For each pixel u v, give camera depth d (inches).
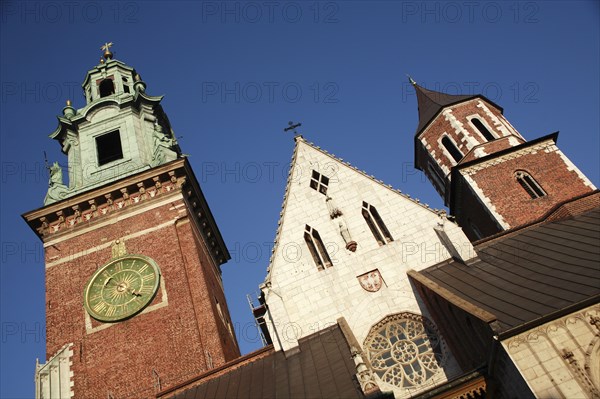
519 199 1608.0
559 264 1072.2
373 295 1205.1
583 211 1347.2
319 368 1038.4
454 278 1165.1
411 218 1317.7
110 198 1647.4
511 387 866.8
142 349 1336.1
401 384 1066.1
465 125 1893.5
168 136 1996.8
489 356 896.9
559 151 1695.4
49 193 1724.9
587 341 837.2
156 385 1269.7
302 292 1232.2
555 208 1381.6
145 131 1919.3
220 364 1290.6
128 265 1496.1
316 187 1401.3
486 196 1633.9
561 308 874.8
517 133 1908.2
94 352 1352.1
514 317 912.9
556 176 1637.6
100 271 1493.6
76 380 1311.5
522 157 1702.8
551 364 823.1
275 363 1128.2
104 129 1911.9
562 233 1237.7
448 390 920.3
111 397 1272.1
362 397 871.7
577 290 924.0
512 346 850.1
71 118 1948.8
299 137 1488.7
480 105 1942.7
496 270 1152.2
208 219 1806.1
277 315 1199.6
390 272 1237.7
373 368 1097.4
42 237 1606.8
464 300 1005.8
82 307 1440.7
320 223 1334.9
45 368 1334.9
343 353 1061.1
